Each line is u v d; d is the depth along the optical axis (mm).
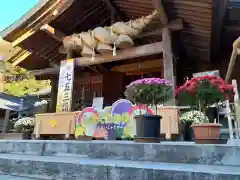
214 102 2965
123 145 2334
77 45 6695
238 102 4809
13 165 2355
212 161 1967
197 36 6512
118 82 9102
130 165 1855
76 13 7121
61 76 6906
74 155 2570
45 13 6250
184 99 3100
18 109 9008
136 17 7492
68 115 5477
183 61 8531
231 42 7586
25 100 9406
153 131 2719
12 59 7980
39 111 9141
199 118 4461
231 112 4715
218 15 5465
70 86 6652
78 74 9875
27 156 2604
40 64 8547
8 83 16688
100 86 9414
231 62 5680
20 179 2123
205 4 5148
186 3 5355
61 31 7230
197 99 2936
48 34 7012
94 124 4730
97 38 6262
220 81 2787
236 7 6219
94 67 8875
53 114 5648
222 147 1962
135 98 3078
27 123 6379
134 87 2994
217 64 8344
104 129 4641
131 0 6691
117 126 4574
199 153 2021
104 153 2414
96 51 6715
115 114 4637
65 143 2652
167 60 5930
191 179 1581
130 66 8898
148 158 2188
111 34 6137
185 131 4676
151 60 8547
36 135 5688
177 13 5895
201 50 7363
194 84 2836
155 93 2975
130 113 4496
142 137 2686
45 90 14094
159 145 2172
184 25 6230
